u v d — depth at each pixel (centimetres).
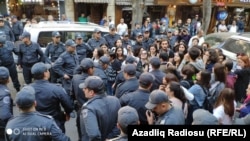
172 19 2038
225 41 1014
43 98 423
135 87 471
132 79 478
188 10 2041
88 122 354
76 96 490
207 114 311
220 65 517
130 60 622
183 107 424
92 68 498
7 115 396
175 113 346
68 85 667
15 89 874
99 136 352
